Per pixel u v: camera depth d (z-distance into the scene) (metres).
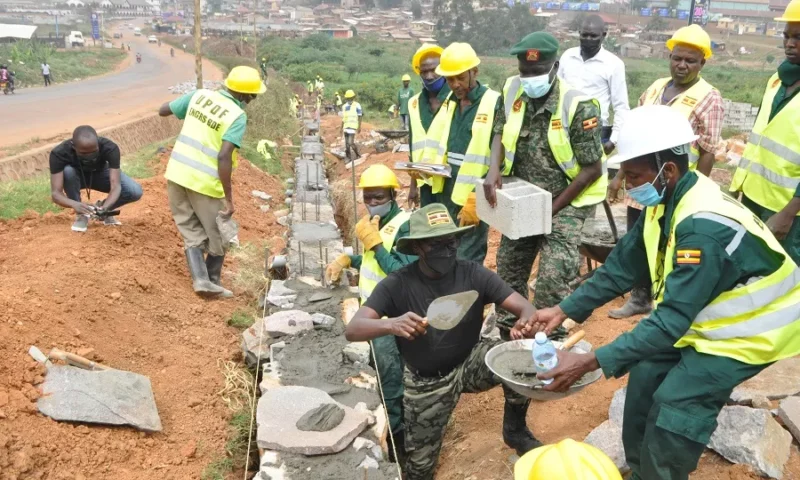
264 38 91.56
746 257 2.84
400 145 17.73
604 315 6.07
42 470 3.52
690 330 3.04
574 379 3.12
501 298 3.83
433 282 3.84
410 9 162.88
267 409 4.12
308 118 27.39
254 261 8.07
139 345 5.18
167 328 5.68
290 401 4.20
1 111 24.95
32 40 63.69
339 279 6.32
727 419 3.92
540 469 2.06
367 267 5.25
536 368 3.34
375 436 4.05
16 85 38.94
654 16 98.25
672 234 2.96
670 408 2.97
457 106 5.68
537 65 4.44
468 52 5.30
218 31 104.25
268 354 5.24
